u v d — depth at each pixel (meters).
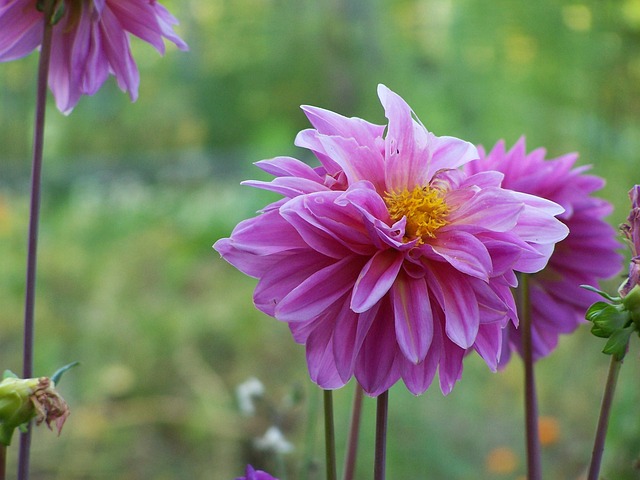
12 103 2.09
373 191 0.35
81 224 2.06
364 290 0.34
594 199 0.46
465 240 0.35
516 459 1.09
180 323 1.56
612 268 0.45
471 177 0.37
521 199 0.36
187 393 1.41
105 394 1.40
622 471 0.76
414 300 0.35
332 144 0.36
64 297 1.68
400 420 1.11
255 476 0.41
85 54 0.45
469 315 0.34
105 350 1.51
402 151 0.37
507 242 0.34
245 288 1.76
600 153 1.56
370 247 0.35
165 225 2.12
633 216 0.38
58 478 1.21
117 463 1.24
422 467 1.07
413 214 0.36
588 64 1.76
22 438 0.40
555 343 0.47
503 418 1.17
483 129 2.15
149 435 1.31
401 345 0.34
